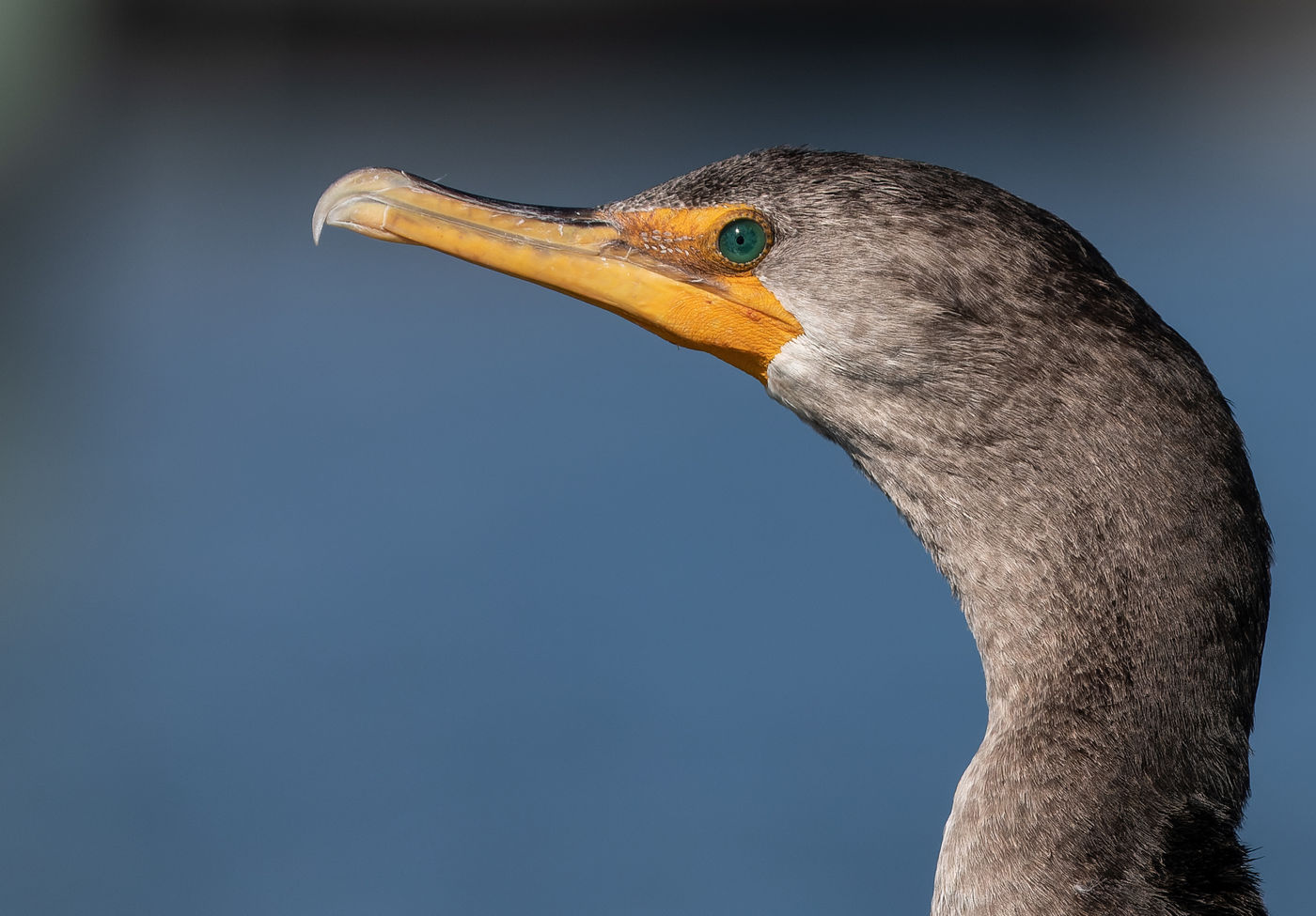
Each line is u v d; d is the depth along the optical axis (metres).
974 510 7.77
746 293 8.43
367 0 57.50
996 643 7.72
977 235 7.73
